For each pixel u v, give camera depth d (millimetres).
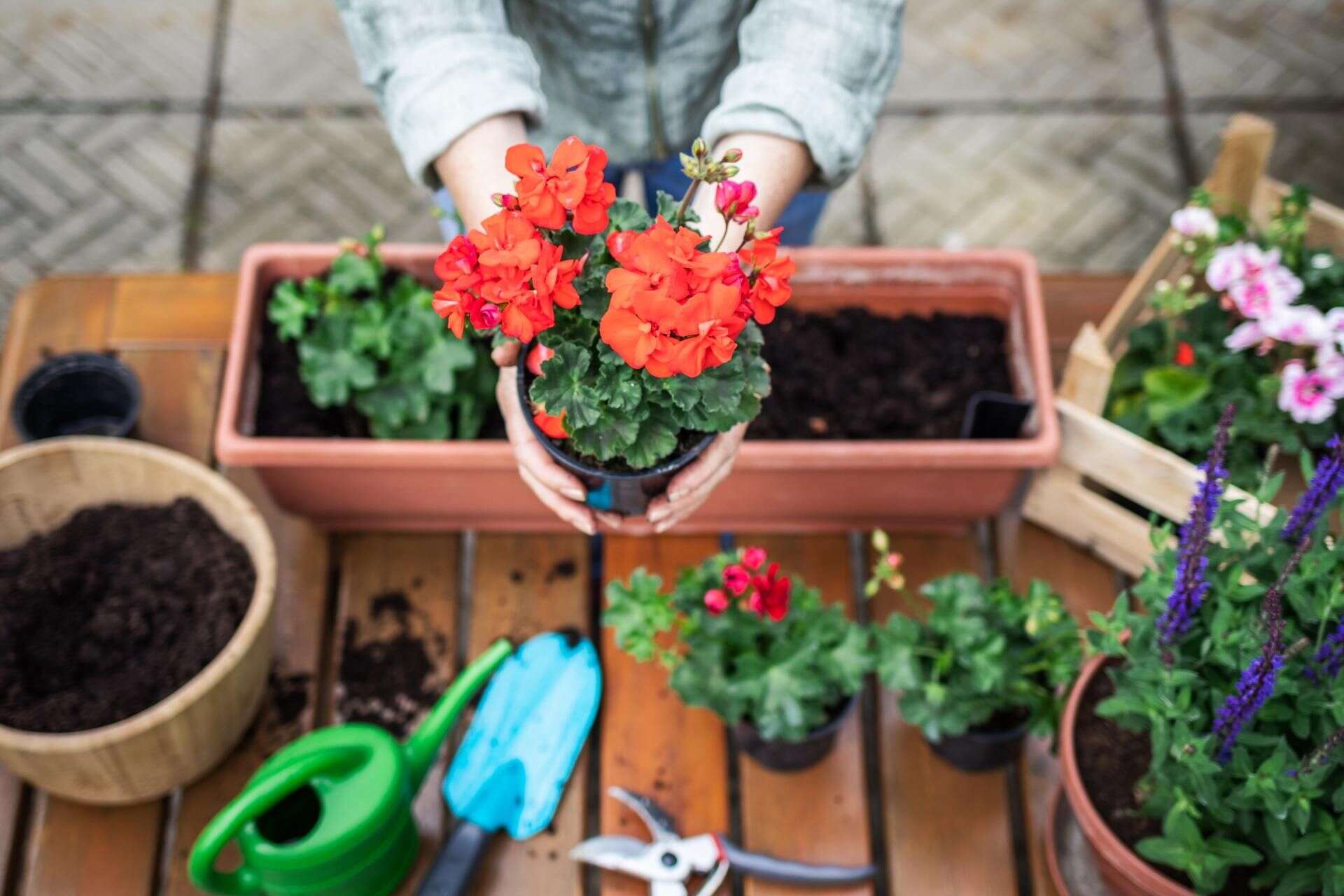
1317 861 1320
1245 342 1755
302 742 1440
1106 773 1480
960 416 1891
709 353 993
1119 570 1812
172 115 3180
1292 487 1819
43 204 3045
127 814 1615
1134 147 3182
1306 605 1306
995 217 3074
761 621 1537
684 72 1649
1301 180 3111
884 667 1539
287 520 1834
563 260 1134
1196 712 1289
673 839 1574
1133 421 1851
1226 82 3273
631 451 1169
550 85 1728
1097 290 1998
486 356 1821
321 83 3242
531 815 1604
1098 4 3396
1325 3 3391
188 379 1906
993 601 1599
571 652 1711
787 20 1440
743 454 1652
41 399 1882
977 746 1592
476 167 1401
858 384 1905
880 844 1747
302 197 3080
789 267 1046
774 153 1422
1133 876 1414
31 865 1581
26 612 1617
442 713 1543
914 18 3371
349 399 1844
